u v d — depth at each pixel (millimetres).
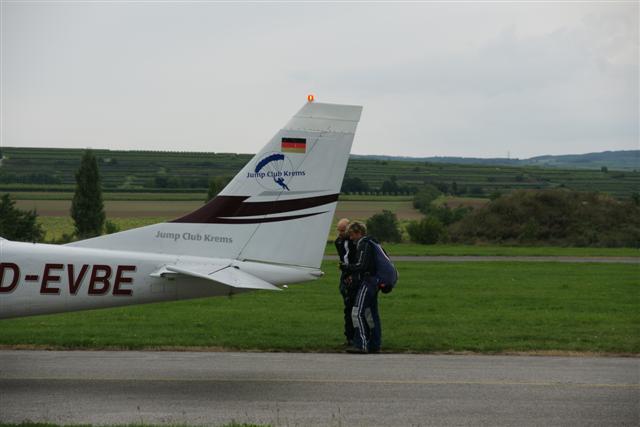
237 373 12695
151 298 11883
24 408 10469
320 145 12320
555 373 12867
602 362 13828
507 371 13000
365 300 14500
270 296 24000
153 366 13172
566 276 31219
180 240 12086
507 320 18781
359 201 112438
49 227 74875
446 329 17328
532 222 63625
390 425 9844
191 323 18047
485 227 64375
